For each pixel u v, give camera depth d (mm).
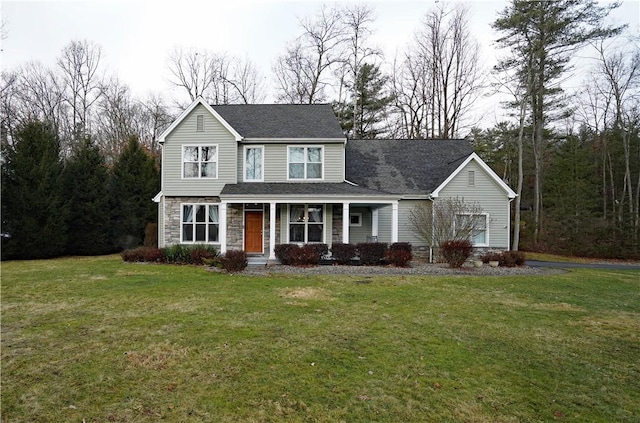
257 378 4527
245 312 7500
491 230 17250
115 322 6746
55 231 19344
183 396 4074
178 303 8211
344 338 6004
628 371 4953
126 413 3723
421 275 12648
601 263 20359
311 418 3689
